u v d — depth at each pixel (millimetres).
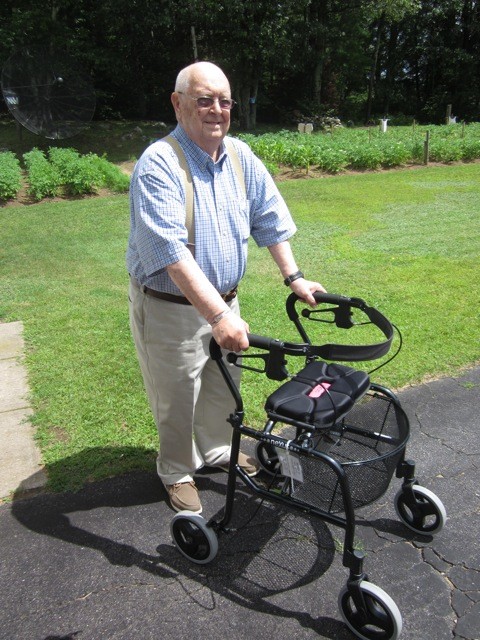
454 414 3441
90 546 2512
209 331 2430
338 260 6637
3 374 4035
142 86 23438
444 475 2916
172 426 2559
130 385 3803
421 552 2439
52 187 10828
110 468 3000
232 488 2279
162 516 2684
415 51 33875
